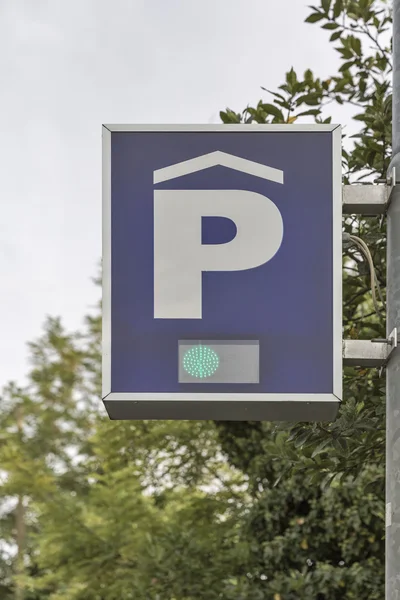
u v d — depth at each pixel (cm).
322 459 980
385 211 621
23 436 5400
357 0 1238
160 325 584
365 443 966
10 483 4178
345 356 587
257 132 604
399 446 573
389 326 596
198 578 2011
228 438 2139
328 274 588
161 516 2386
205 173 602
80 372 5706
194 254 591
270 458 1953
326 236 593
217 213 596
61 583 3117
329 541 1933
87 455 5122
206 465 2455
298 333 582
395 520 562
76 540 2308
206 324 584
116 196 599
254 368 579
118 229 595
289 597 1877
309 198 598
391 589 557
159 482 2497
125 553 2241
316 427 854
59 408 5616
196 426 2359
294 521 1953
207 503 2328
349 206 615
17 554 5003
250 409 589
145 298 587
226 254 591
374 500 1836
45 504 2573
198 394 577
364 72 1243
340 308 584
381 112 1108
